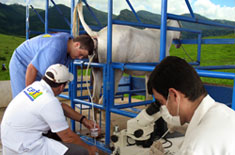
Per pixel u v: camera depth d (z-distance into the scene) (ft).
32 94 4.65
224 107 2.21
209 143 1.90
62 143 4.79
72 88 9.23
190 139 2.02
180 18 6.79
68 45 6.39
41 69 6.05
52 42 6.08
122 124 11.66
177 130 3.96
